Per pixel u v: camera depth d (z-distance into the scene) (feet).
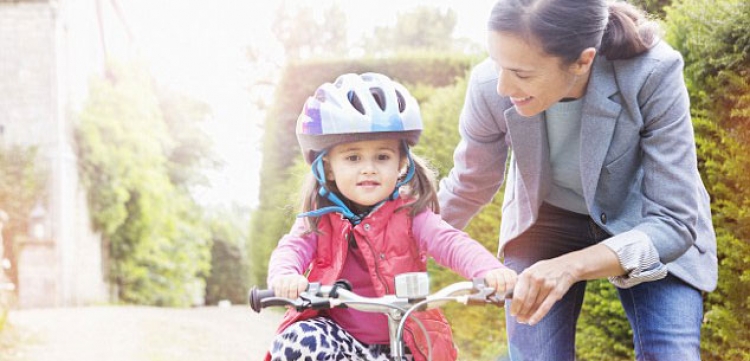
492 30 7.22
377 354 7.28
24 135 47.91
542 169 8.28
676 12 13.56
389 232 7.59
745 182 12.69
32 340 28.40
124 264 53.01
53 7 48.62
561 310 8.87
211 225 65.26
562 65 7.16
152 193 54.54
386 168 7.52
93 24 56.13
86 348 27.45
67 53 49.85
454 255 7.25
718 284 13.16
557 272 6.98
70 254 47.52
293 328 6.82
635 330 8.20
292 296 6.57
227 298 64.95
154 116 60.29
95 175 50.72
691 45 13.20
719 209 13.07
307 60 35.22
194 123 65.67
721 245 12.94
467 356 20.21
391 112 7.38
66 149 48.52
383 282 7.49
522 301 6.86
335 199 7.54
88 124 50.03
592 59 7.27
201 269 61.82
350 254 7.78
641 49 7.58
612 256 7.16
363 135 7.32
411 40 64.03
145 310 40.73
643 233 7.36
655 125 7.63
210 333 31.17
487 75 8.33
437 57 32.83
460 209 9.31
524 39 7.04
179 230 58.90
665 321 7.88
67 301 46.50
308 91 34.96
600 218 8.14
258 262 37.83
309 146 7.56
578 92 7.80
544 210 8.82
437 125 23.65
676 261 7.97
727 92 12.85
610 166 7.89
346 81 7.61
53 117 48.08
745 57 12.64
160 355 26.32
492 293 6.53
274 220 34.86
